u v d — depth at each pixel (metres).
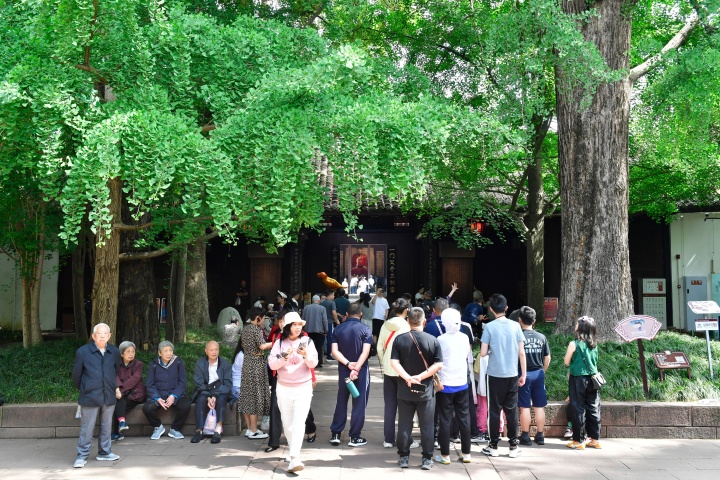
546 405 7.47
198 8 10.41
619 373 8.08
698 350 8.80
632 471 6.20
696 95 9.66
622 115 9.84
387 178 7.02
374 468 6.32
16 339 16.92
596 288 9.60
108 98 8.87
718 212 17.62
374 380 11.45
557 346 9.17
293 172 6.61
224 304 19.67
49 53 6.75
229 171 6.49
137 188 6.50
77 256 13.01
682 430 7.41
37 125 6.36
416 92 9.54
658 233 18.47
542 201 14.59
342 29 10.79
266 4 11.15
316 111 7.09
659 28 13.58
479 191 13.55
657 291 17.98
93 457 6.74
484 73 12.77
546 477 6.04
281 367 6.24
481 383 7.31
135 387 7.59
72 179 6.00
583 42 8.65
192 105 7.73
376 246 21.23
